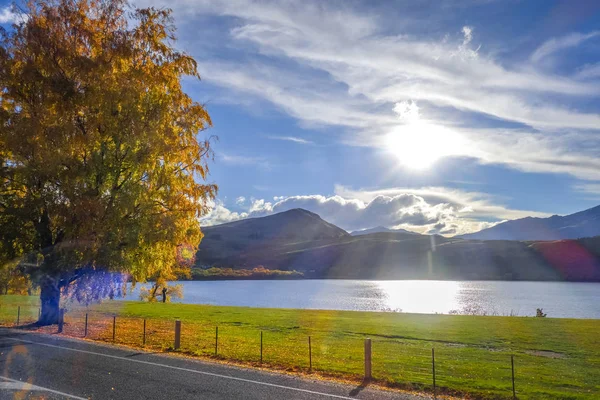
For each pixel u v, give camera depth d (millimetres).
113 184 24109
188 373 14094
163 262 27203
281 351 18250
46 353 16969
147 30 25875
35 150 22344
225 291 127938
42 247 24188
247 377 13734
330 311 36781
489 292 119625
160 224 24234
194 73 26750
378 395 12070
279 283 178750
